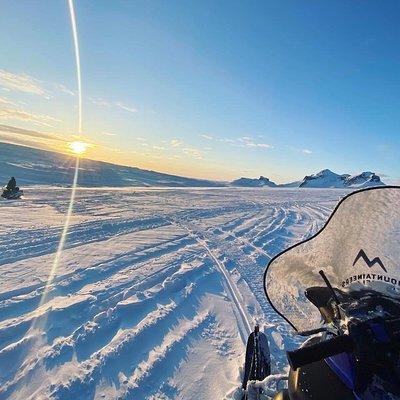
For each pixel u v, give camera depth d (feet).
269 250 34.35
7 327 15.26
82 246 29.22
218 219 51.16
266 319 18.51
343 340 4.55
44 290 19.52
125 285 21.30
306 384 5.19
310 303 6.98
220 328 17.16
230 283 23.88
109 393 11.69
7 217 39.11
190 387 12.36
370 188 6.06
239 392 9.31
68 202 56.03
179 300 20.04
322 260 6.65
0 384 11.74
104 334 15.48
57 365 12.91
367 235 6.25
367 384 4.75
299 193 130.00
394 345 4.58
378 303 5.43
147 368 13.19
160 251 30.07
